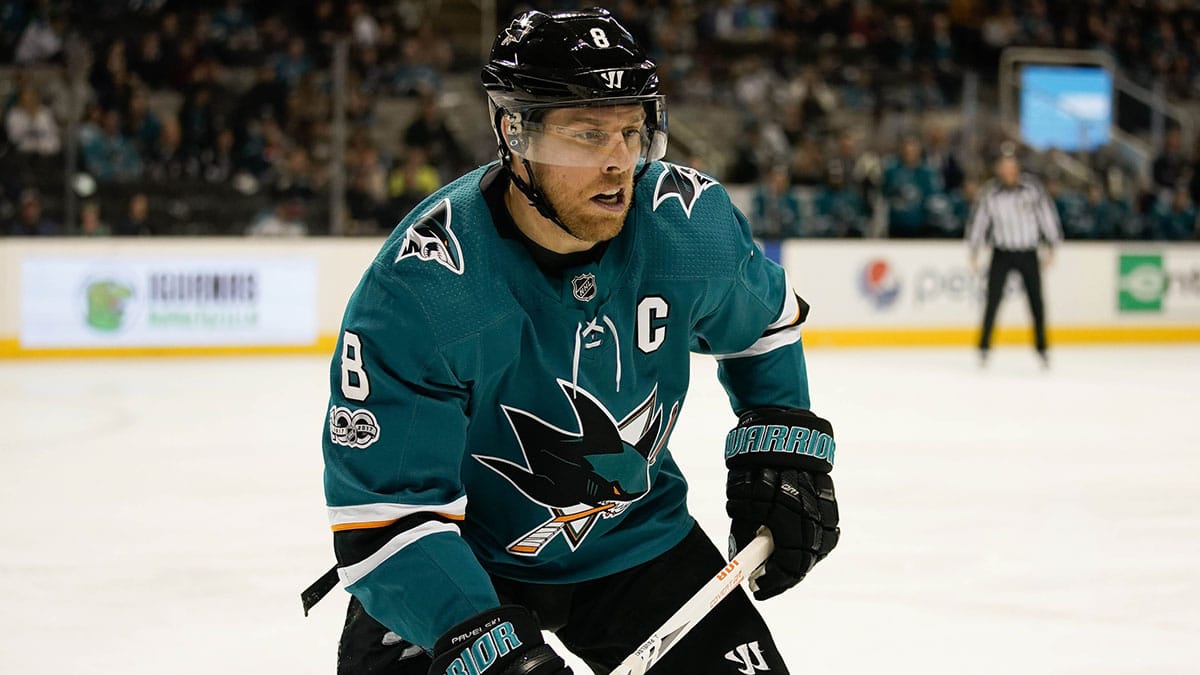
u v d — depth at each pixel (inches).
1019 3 569.3
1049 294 438.3
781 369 75.5
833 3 536.4
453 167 434.3
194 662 119.9
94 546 163.5
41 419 267.4
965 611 134.1
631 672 66.3
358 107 450.9
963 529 170.7
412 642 63.9
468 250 62.9
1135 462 222.1
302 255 391.9
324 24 490.0
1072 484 202.4
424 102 435.8
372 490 62.6
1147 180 510.6
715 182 71.6
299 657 121.4
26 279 374.3
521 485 68.6
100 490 197.8
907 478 205.6
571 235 62.8
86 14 452.1
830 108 516.1
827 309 420.2
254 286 388.5
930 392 312.8
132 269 379.9
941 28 543.8
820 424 74.2
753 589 75.5
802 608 134.8
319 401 295.9
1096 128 540.1
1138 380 340.8
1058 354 410.3
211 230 411.8
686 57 517.3
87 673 117.0
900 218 442.6
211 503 188.7
